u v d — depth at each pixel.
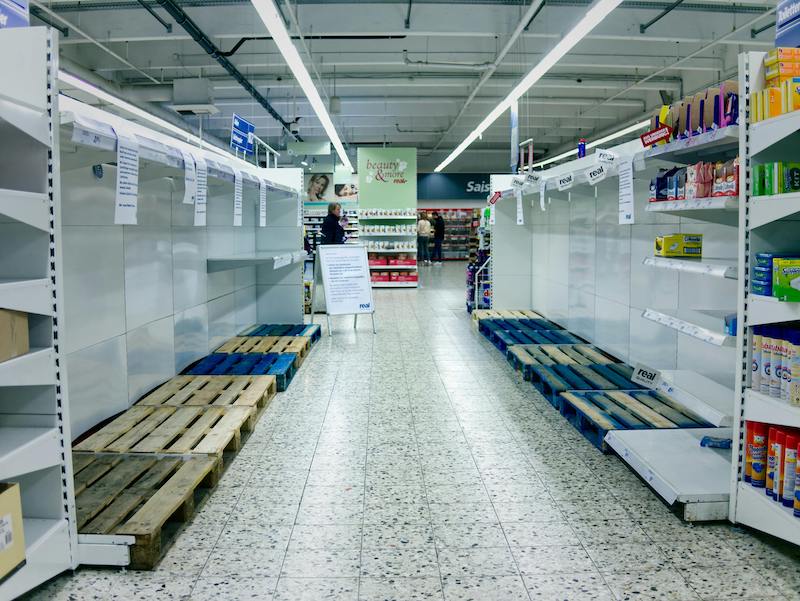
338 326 8.24
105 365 3.59
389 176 14.07
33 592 2.07
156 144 2.79
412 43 10.21
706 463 2.87
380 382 5.12
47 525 2.11
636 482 3.03
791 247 2.38
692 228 3.94
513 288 8.36
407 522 2.61
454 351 6.45
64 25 8.68
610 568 2.22
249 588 2.10
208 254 5.57
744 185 2.35
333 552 2.35
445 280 15.52
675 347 4.15
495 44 10.23
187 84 11.03
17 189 2.08
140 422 3.49
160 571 2.21
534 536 2.47
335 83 12.17
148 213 4.20
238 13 8.35
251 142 6.88
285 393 4.77
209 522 2.61
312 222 17.81
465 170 24.83
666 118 2.98
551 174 6.32
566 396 4.02
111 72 12.18
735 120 2.41
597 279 5.76
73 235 3.24
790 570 2.20
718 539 2.43
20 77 2.04
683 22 8.52
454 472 3.17
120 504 2.44
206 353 5.50
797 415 2.15
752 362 2.43
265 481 3.06
